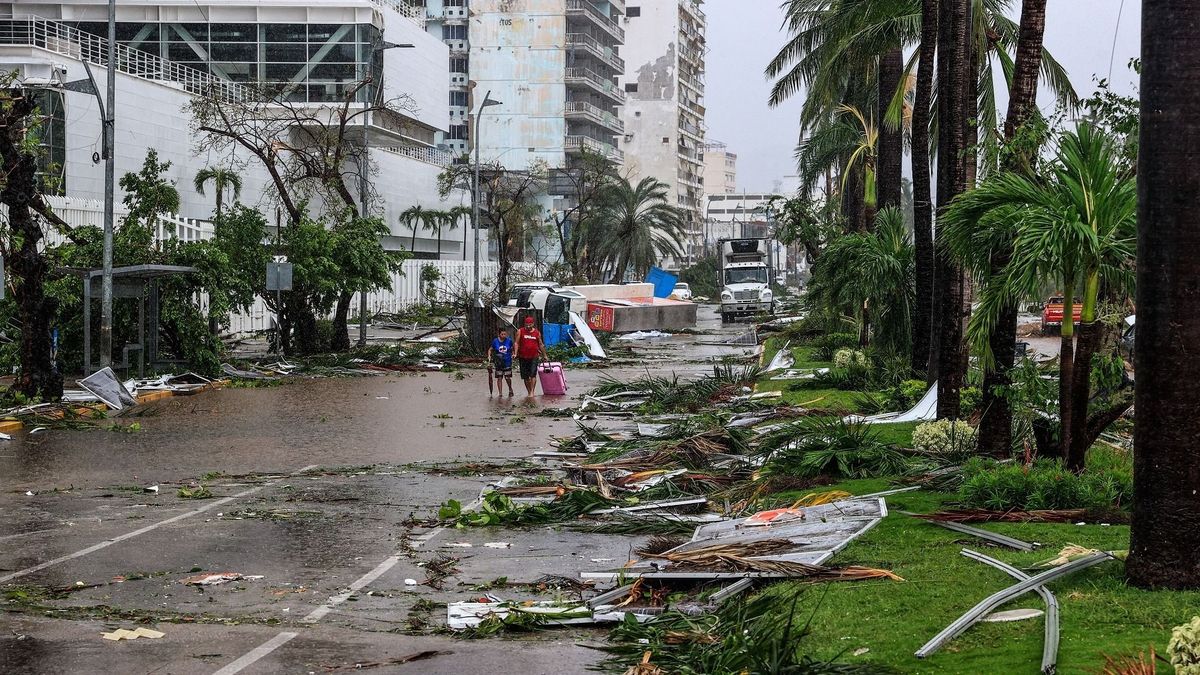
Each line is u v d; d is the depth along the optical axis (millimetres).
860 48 28562
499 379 29344
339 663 7582
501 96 121000
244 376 32969
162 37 80688
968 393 19031
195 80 77000
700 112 170625
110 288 27094
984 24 22250
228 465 17594
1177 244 7770
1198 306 7770
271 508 13836
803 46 37781
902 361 28078
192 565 10664
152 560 10859
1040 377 13648
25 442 19922
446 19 124312
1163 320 7836
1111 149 11781
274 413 24906
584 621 8461
